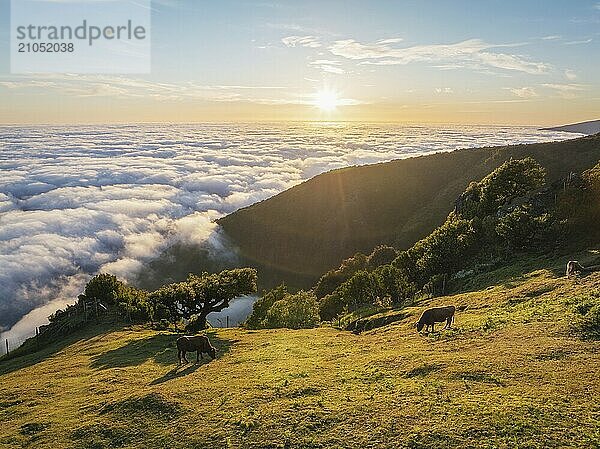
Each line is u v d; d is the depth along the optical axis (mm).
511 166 71125
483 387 17609
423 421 15336
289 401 18969
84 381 30891
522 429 13992
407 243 122375
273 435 16109
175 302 55125
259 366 27375
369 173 169625
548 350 20344
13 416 24875
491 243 57375
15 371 41000
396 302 57125
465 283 49531
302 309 53219
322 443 15094
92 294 73625
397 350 25922
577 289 30562
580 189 55125
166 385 25359
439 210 131375
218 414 18781
